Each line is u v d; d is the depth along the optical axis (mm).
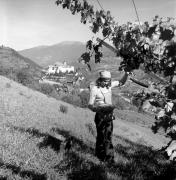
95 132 13547
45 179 6418
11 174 6137
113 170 7863
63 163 7504
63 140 9000
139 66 3230
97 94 8219
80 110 26625
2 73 41562
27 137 8844
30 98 20969
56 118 14805
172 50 2746
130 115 45031
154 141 20406
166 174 7449
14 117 11469
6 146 7527
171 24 2707
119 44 3289
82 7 3586
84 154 8711
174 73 2914
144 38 2992
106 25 3453
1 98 15578
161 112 2889
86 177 7020
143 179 7672
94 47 3586
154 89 2922
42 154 7695
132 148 11711
